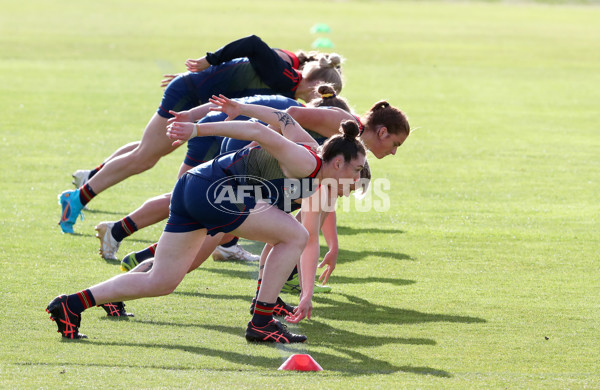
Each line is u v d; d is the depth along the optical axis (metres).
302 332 20.80
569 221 34.16
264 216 19.33
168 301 23.06
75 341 19.31
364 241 30.75
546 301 23.78
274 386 16.22
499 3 199.38
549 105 69.62
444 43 115.38
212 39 106.25
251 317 21.91
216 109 19.69
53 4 155.25
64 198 30.08
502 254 29.11
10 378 16.41
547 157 48.56
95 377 16.59
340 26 132.00
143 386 16.08
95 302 19.58
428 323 21.69
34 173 40.38
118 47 97.31
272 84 25.97
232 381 16.53
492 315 22.44
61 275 24.97
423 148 50.66
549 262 28.12
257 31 117.69
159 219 26.92
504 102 70.50
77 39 104.00
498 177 43.00
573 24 150.62
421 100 69.88
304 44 103.56
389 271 26.88
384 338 20.39
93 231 30.69
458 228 32.81
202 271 26.34
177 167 43.16
